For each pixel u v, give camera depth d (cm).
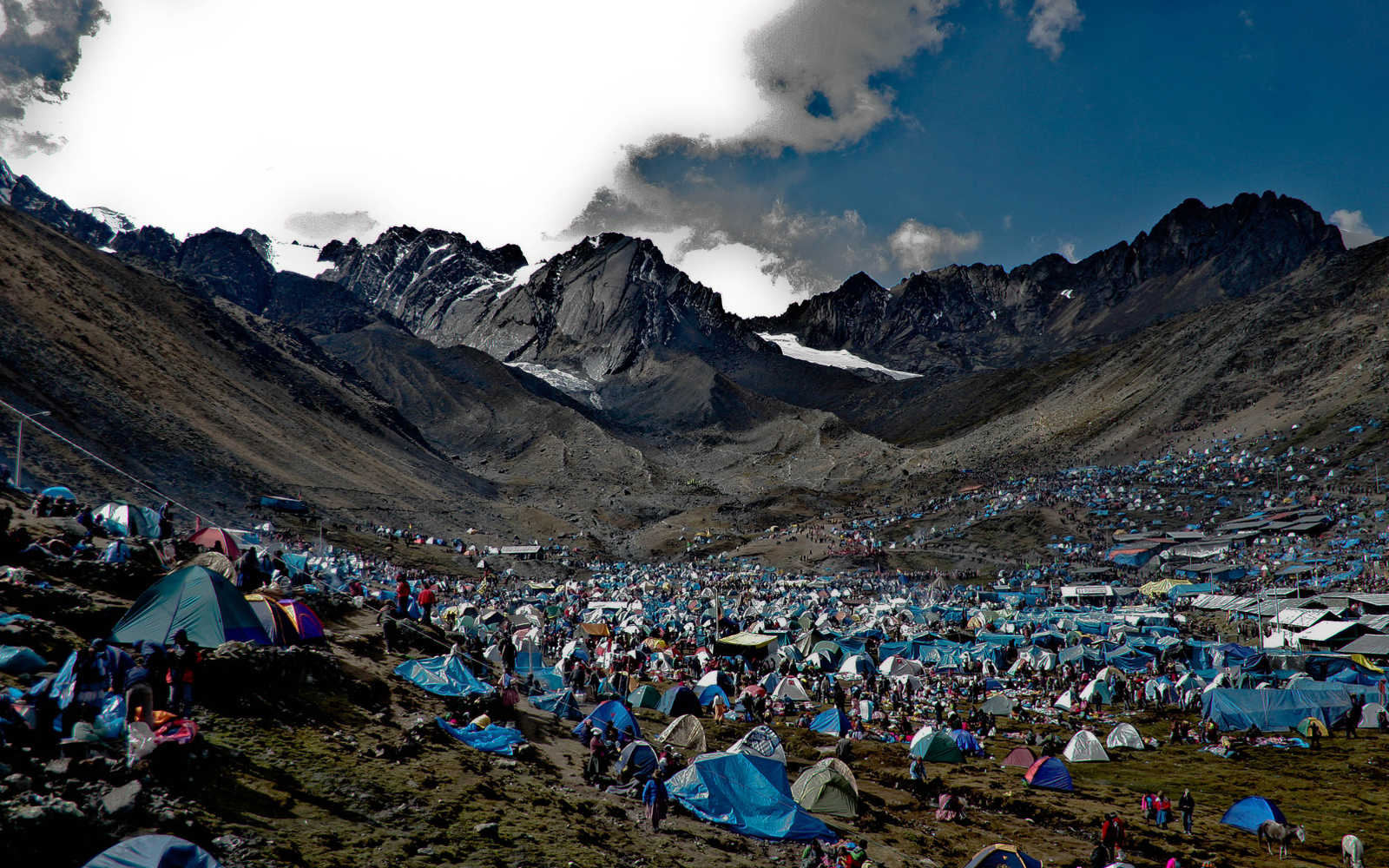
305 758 2189
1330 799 3891
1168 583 12494
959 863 2667
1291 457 19625
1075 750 4625
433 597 4722
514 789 2416
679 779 2778
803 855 2305
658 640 7012
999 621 10319
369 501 19838
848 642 8150
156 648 2098
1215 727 5153
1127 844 2877
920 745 4341
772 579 16362
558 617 9206
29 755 1622
